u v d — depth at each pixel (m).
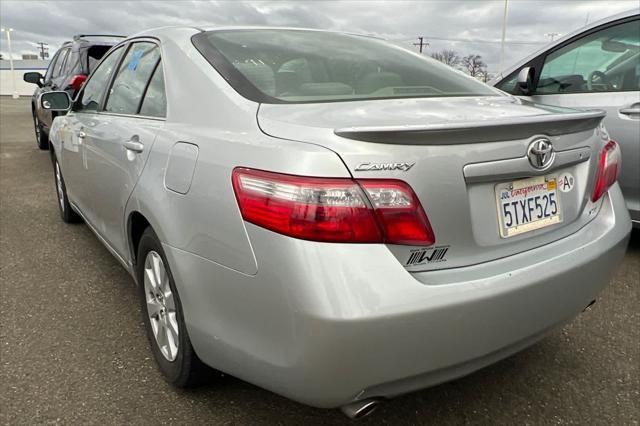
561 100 4.00
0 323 2.78
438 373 1.61
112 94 3.04
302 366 1.49
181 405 2.13
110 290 3.21
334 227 1.45
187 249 1.82
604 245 1.99
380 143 1.50
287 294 1.48
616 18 3.82
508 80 4.57
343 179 1.47
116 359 2.45
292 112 1.77
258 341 1.60
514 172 1.70
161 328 2.24
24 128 12.92
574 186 1.98
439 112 1.81
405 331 1.47
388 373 1.51
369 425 2.03
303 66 2.23
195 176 1.80
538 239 1.85
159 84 2.40
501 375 2.35
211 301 1.75
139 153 2.26
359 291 1.43
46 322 2.80
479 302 1.57
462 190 1.60
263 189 1.55
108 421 2.03
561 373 2.36
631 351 2.53
